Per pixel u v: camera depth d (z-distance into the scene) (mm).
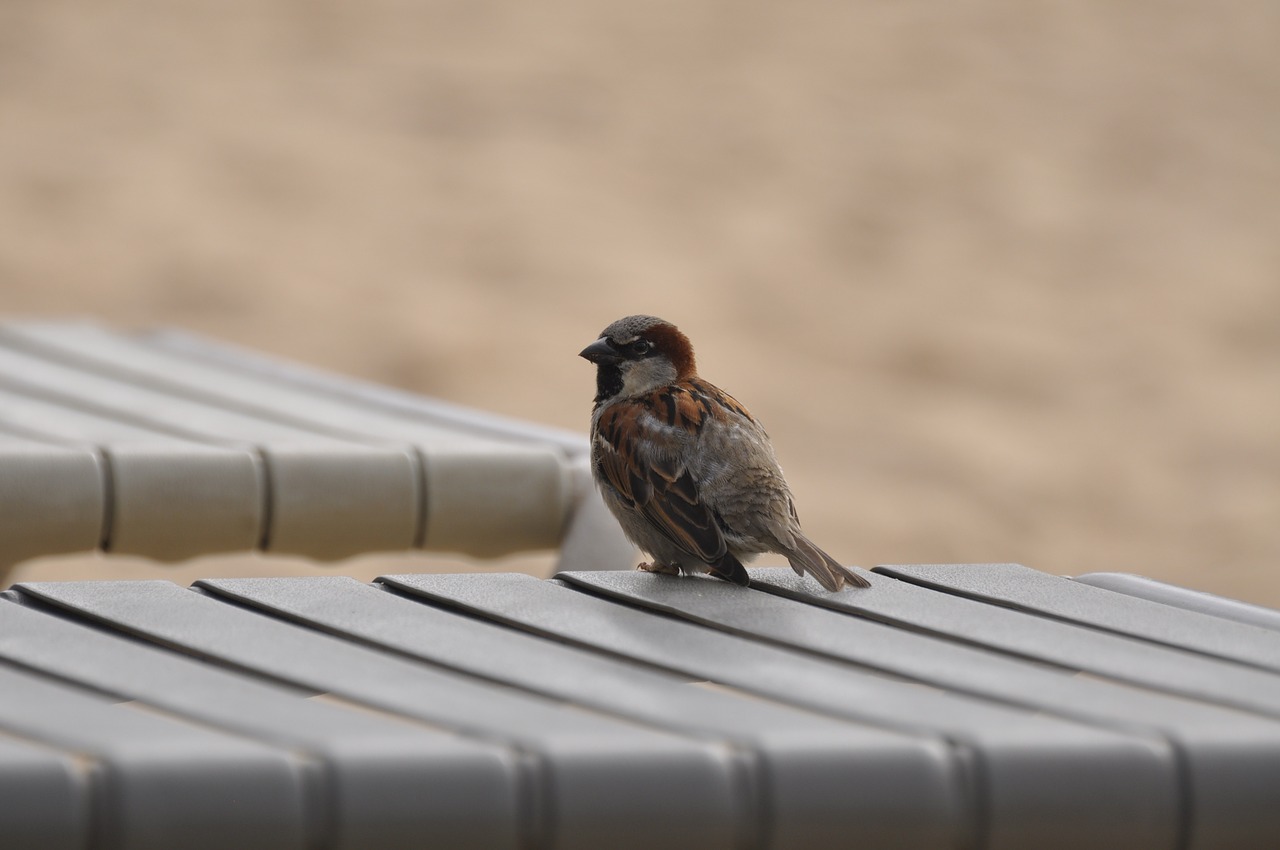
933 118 29312
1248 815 3145
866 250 23781
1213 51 33219
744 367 19172
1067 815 3070
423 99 28375
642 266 22453
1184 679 3578
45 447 5859
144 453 5941
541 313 20531
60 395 7652
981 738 3092
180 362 8961
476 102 28484
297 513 6137
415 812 2836
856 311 21453
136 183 23891
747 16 33875
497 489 6406
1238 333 21672
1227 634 3973
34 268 20781
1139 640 3918
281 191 24109
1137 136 29141
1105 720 3266
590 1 34094
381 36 31188
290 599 3885
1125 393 19297
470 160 26000
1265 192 27266
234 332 19312
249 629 3611
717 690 3344
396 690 3248
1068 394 19156
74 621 3729
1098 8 35125
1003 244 24359
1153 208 26203
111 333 9844
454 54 30625
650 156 26875
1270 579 13516
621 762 2918
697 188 25734
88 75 27984
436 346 19172
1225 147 28922
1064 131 29203
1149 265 23906
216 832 2756
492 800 2865
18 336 9477
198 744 2816
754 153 27328
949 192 26281
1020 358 20188
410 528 6320
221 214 23094
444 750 2877
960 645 3791
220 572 11070
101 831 2715
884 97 30156
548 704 3209
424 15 32500
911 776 3014
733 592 4188
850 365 19547
